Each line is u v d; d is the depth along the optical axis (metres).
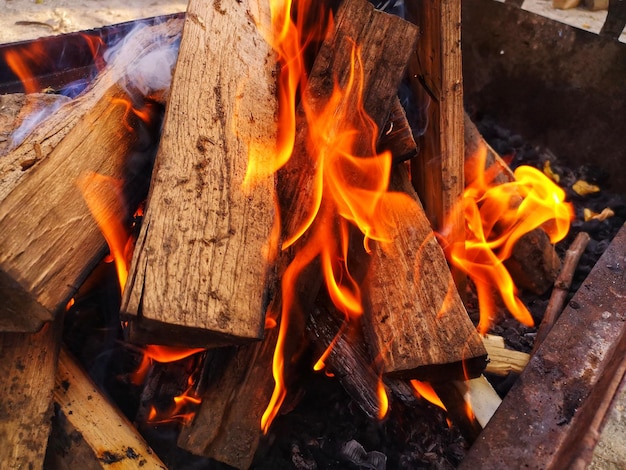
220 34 0.59
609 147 0.85
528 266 0.72
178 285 0.43
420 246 0.56
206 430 0.51
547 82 0.88
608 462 0.61
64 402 0.50
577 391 0.51
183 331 0.43
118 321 0.60
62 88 0.80
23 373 0.49
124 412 0.55
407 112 0.65
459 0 0.57
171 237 0.45
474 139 0.77
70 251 0.48
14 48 0.80
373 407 0.53
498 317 0.70
